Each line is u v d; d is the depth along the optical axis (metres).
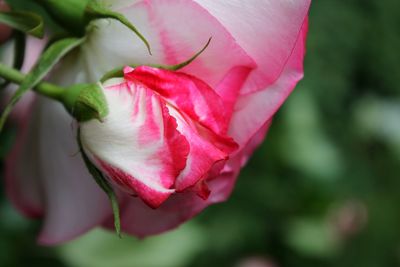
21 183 0.44
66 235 0.44
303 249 0.94
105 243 0.75
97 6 0.40
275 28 0.38
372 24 1.28
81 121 0.39
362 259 1.09
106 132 0.38
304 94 1.00
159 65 0.39
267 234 0.96
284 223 0.95
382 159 1.22
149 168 0.38
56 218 0.44
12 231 0.73
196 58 0.39
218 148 0.38
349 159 1.21
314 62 1.18
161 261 0.76
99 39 0.40
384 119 1.21
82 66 0.41
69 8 0.40
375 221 1.16
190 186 0.38
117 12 0.39
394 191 1.19
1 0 0.42
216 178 0.41
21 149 0.44
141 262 0.75
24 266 0.74
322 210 0.95
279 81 0.39
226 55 0.39
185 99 0.38
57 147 0.43
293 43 0.38
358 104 1.25
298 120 0.95
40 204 0.45
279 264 0.97
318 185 0.95
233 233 0.93
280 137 0.95
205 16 0.38
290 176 0.96
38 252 0.74
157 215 0.42
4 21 0.40
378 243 1.13
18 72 0.40
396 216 1.18
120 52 0.40
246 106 0.39
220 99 0.38
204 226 0.91
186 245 0.78
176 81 0.38
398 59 1.32
